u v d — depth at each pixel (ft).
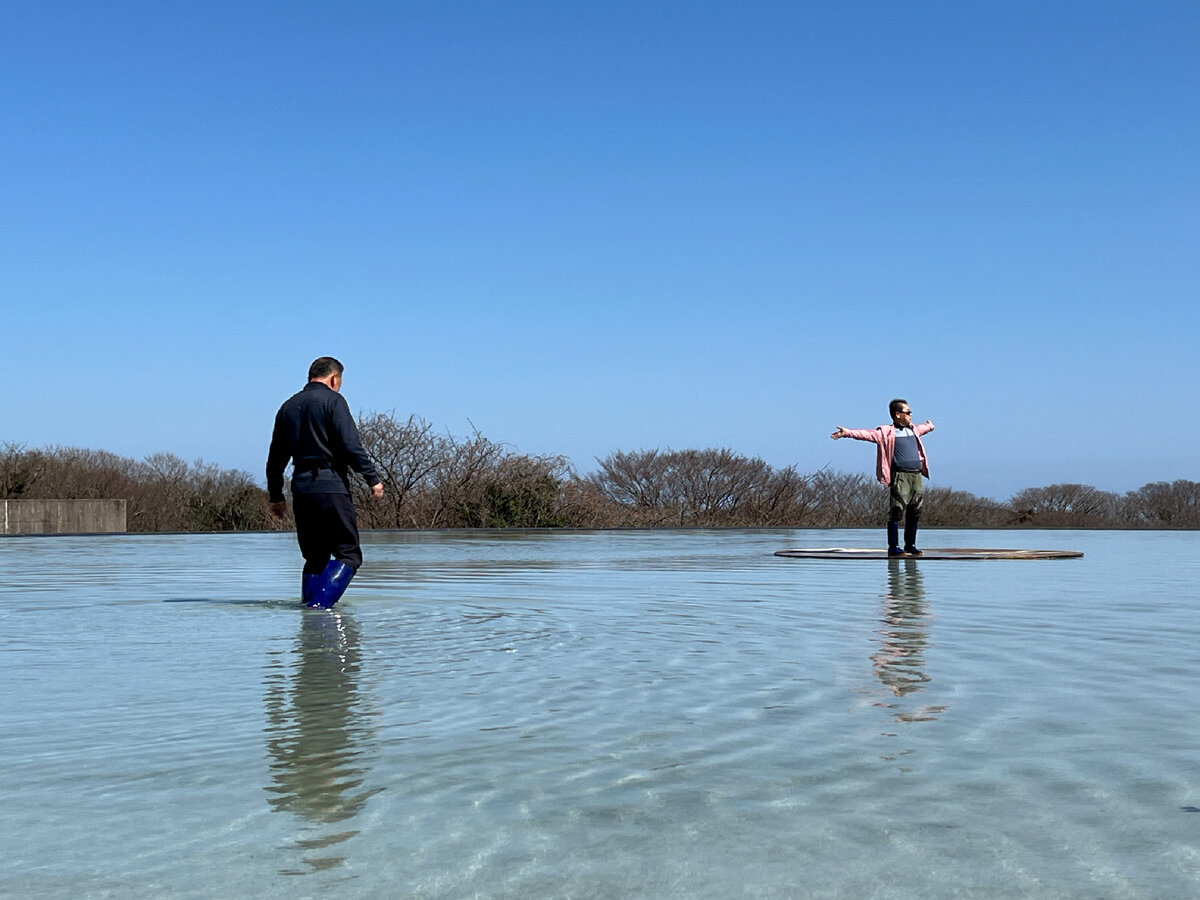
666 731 9.29
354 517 21.13
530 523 79.46
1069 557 38.78
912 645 14.69
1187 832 6.59
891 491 38.09
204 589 24.53
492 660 13.29
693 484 100.78
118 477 91.50
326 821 6.84
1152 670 12.54
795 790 7.48
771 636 15.69
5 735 9.14
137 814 6.98
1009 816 6.90
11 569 32.24
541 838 6.52
